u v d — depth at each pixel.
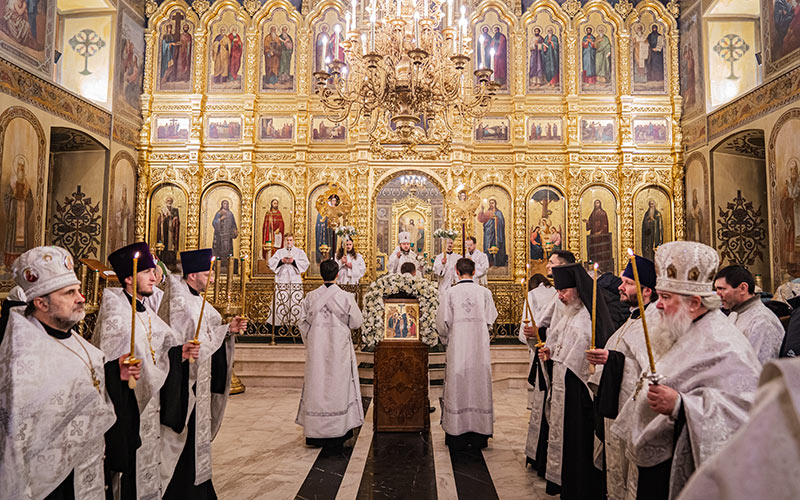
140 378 3.22
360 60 8.16
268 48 15.84
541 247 15.20
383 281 6.80
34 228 10.88
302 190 15.33
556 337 4.61
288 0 15.84
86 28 14.22
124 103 14.61
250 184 15.30
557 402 4.39
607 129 15.48
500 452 5.92
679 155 15.09
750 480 0.72
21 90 10.54
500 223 15.34
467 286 6.17
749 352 2.56
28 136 10.74
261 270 15.16
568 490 4.16
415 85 7.36
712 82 14.08
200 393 4.07
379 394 6.64
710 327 2.67
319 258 15.30
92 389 2.57
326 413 5.96
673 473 2.54
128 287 3.54
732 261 13.58
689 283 2.74
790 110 10.58
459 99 8.23
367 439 6.39
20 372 2.35
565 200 15.34
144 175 15.19
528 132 15.55
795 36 10.52
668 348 2.87
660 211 15.20
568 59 15.56
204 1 15.73
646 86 15.46
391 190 16.61
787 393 0.75
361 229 15.14
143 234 15.05
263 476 5.10
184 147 15.34
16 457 2.25
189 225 15.16
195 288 4.42
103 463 2.90
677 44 15.46
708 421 2.35
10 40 10.28
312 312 6.14
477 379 6.02
